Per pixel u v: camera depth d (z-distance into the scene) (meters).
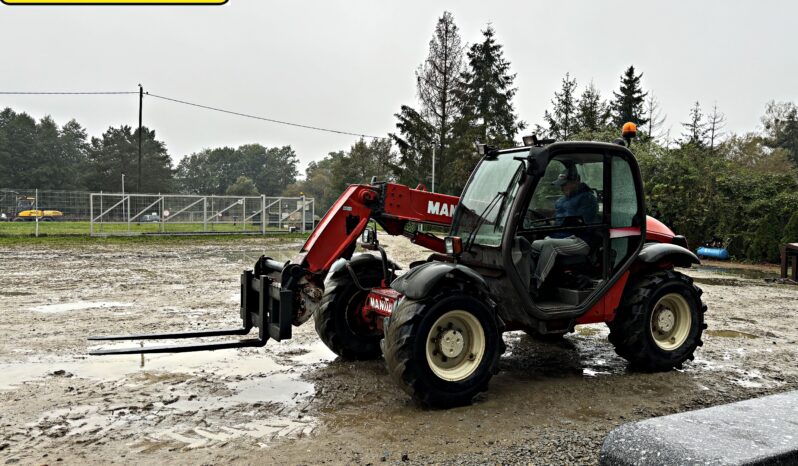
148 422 4.08
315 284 4.97
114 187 75.00
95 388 4.81
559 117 44.06
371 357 5.82
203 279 11.33
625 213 5.34
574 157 5.08
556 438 3.85
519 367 5.61
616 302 5.35
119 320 7.40
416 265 5.50
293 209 28.66
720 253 16.84
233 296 9.32
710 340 6.83
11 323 7.19
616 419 4.22
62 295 9.30
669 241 6.04
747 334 7.16
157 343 6.25
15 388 4.79
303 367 5.51
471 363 4.54
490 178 5.16
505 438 3.84
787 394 2.85
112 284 10.55
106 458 3.49
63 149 88.12
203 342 6.35
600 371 5.49
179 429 3.96
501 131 41.50
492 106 41.94
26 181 77.06
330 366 5.54
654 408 4.47
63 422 4.07
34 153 78.50
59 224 26.09
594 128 39.69
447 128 36.00
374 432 3.93
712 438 2.29
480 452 3.61
